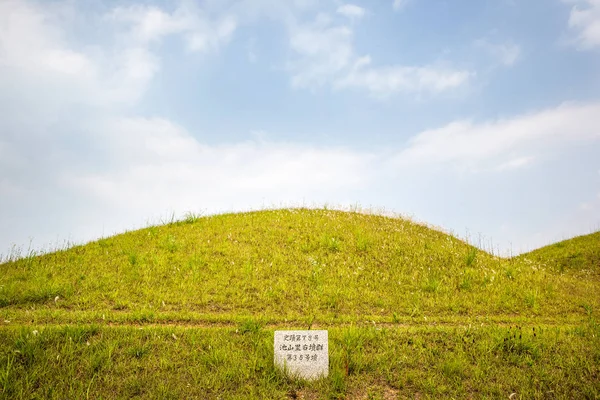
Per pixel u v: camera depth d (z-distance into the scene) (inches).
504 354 302.4
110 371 267.1
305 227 666.8
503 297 467.8
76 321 361.4
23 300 415.8
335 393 255.6
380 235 644.1
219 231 652.7
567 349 309.3
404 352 307.1
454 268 542.3
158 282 474.6
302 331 280.8
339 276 504.7
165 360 282.2
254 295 452.4
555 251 799.7
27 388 239.6
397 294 464.4
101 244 609.3
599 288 548.7
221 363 284.7
